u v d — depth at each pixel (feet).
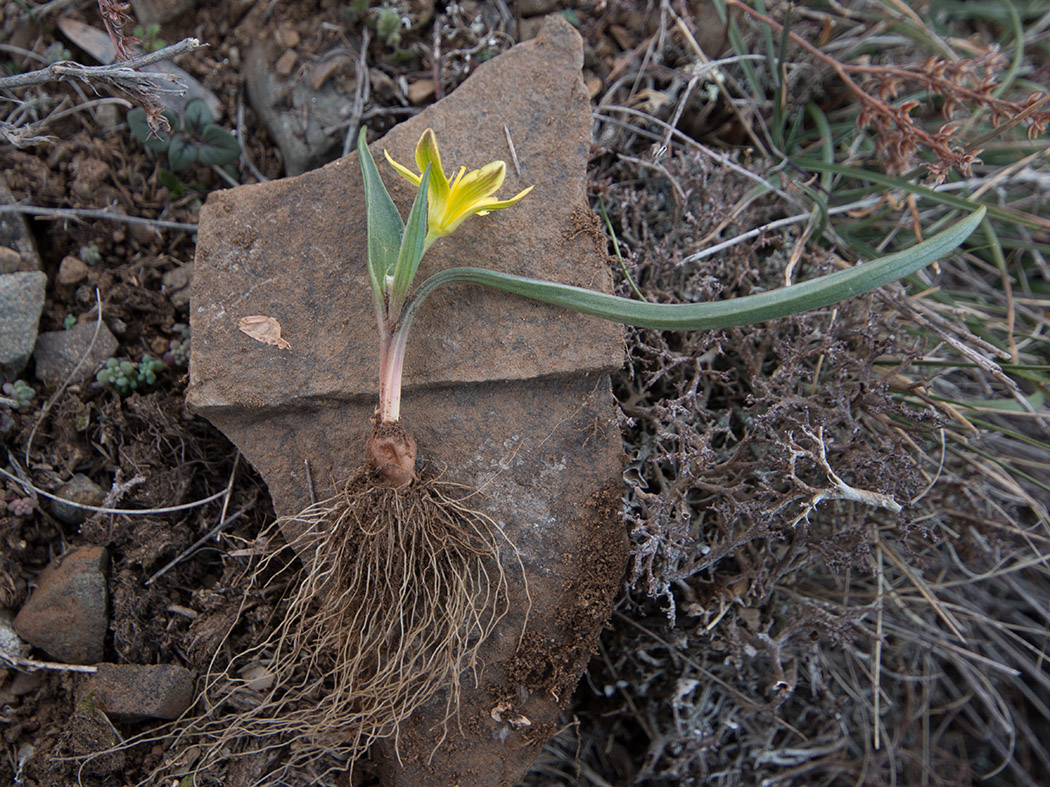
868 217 0.64
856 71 0.61
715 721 0.59
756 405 0.54
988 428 0.60
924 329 0.57
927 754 0.66
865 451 0.50
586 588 0.48
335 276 0.50
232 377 0.49
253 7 0.61
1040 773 0.70
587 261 0.50
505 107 0.52
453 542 0.46
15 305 0.54
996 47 0.59
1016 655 0.67
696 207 0.60
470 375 0.48
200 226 0.51
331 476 0.49
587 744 0.60
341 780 0.50
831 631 0.52
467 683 0.49
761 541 0.55
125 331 0.57
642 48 0.63
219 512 0.54
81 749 0.48
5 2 0.60
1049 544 0.66
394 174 0.51
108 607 0.51
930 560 0.57
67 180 0.58
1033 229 0.67
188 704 0.50
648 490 0.54
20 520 0.52
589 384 0.49
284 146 0.60
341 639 0.47
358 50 0.60
